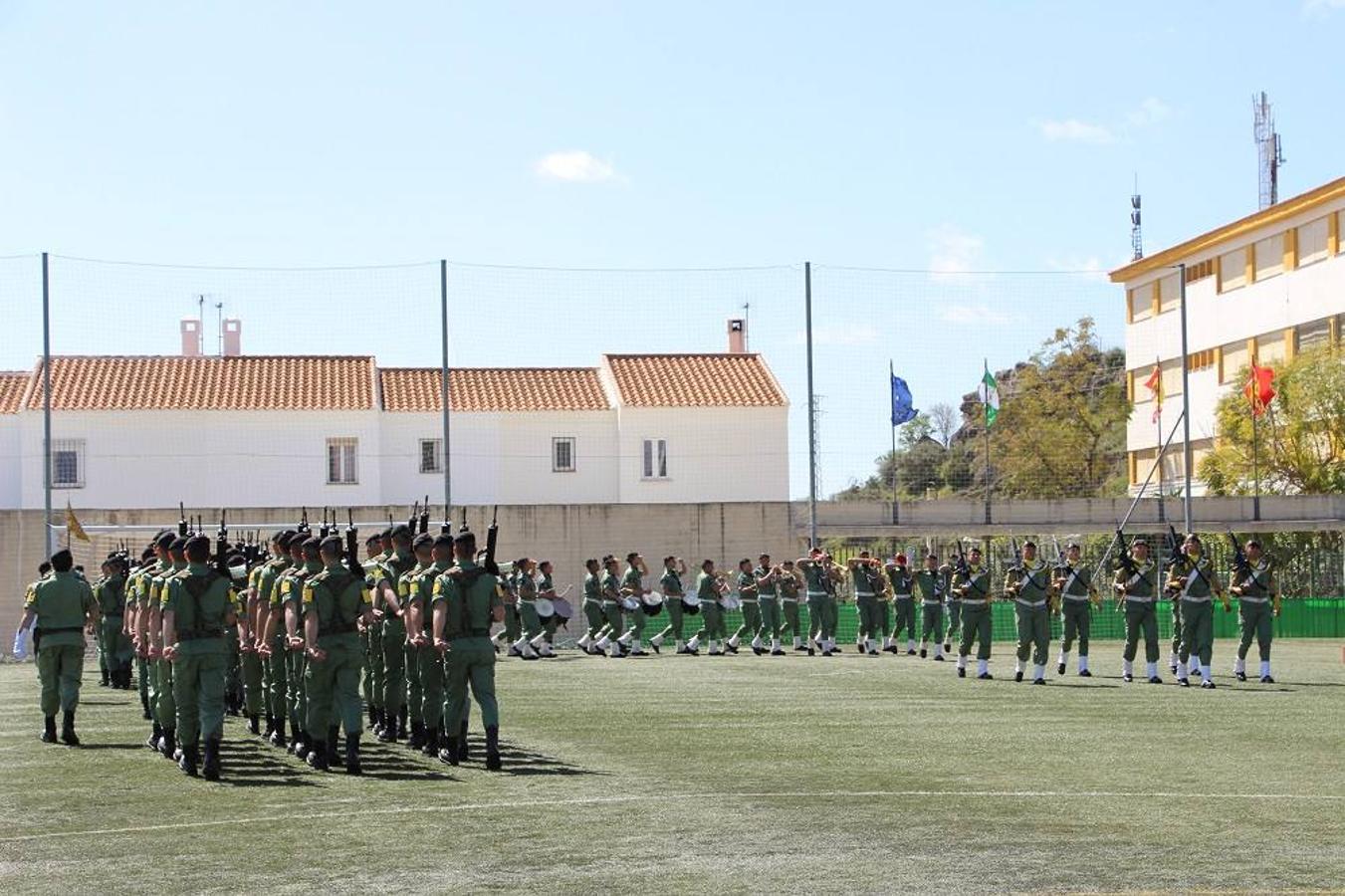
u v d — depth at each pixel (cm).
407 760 1831
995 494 5459
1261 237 6875
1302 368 6175
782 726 2138
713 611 3994
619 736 2025
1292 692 2697
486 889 1088
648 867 1156
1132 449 7544
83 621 2103
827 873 1130
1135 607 2942
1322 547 5009
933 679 3020
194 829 1348
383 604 2022
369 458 5928
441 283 4138
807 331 4256
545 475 6094
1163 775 1642
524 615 3844
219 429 5828
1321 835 1278
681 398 6156
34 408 5712
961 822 1343
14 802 1518
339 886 1106
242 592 2117
